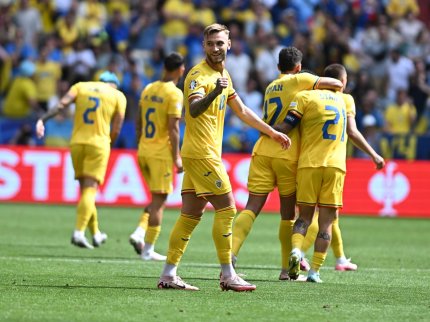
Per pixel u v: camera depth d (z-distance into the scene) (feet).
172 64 113.50
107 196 195.52
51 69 223.92
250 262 113.70
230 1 257.55
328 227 92.32
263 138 93.45
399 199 196.54
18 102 219.20
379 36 248.73
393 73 240.94
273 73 238.27
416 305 76.95
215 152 79.15
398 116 227.81
